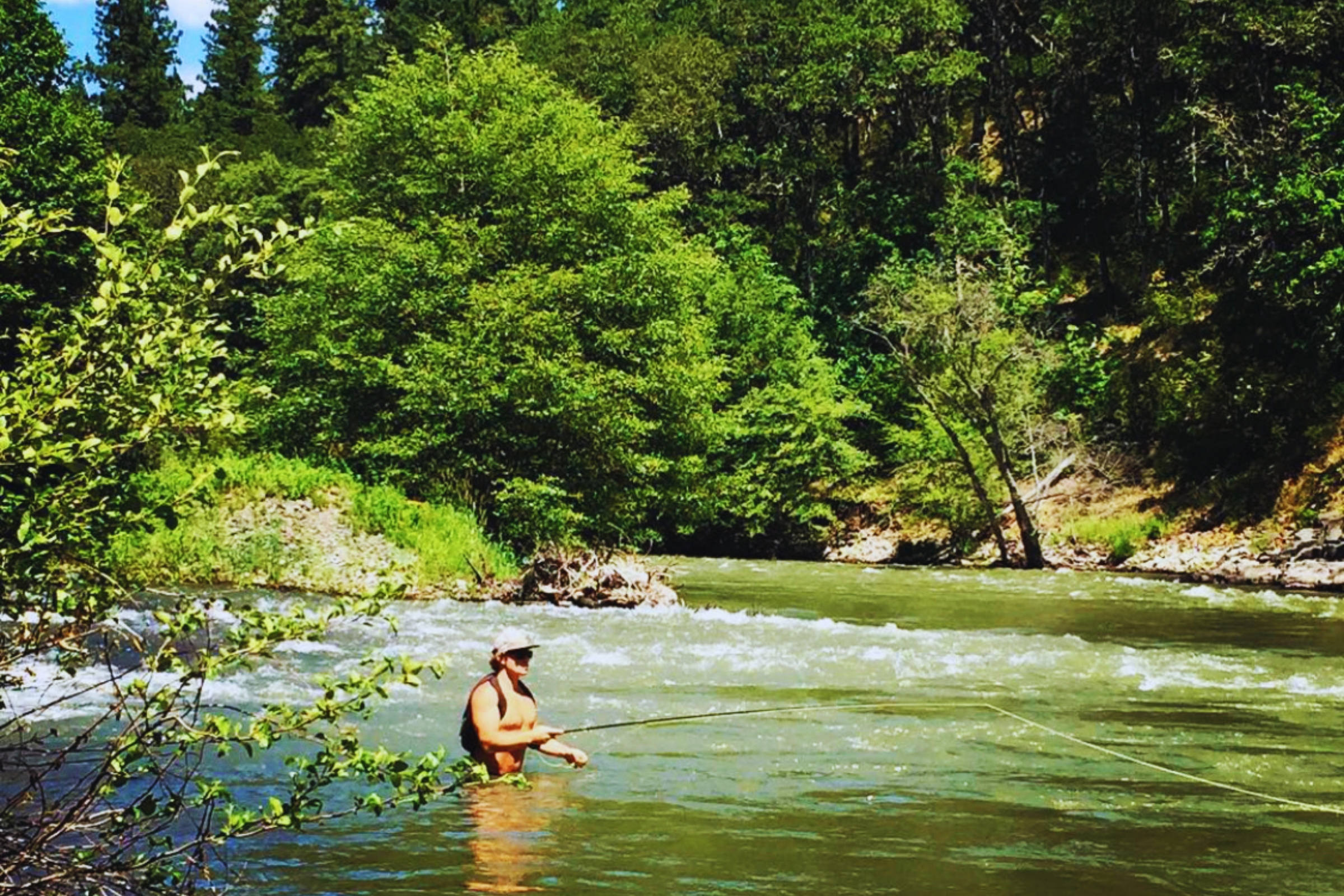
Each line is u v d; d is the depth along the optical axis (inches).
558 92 1480.1
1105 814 299.4
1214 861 260.8
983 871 249.9
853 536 1739.7
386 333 1152.2
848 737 390.3
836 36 2301.9
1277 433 1360.7
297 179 2588.6
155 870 189.3
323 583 803.4
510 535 1031.0
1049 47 2351.1
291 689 438.6
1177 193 1945.1
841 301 2174.0
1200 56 1788.9
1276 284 1325.0
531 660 543.5
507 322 1077.8
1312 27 1529.3
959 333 1509.6
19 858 181.8
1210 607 887.7
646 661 546.0
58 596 174.4
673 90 2439.7
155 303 183.2
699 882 239.5
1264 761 362.6
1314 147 1349.7
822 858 257.6
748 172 2586.1
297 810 181.2
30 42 1216.8
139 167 2659.9
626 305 1171.9
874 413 1884.8
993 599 948.0
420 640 597.0
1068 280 2064.5
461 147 1264.8
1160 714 440.5
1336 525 1168.8
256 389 192.4
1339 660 599.2
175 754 184.4
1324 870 255.0
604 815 290.5
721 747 373.4
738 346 1887.3
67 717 366.0
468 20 3484.3
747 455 1796.3
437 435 1061.8
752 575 1202.6
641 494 1157.7
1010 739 390.6
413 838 267.3
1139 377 1585.9
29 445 171.5
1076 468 1579.7
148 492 194.2
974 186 2321.6
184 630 183.2
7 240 177.2
